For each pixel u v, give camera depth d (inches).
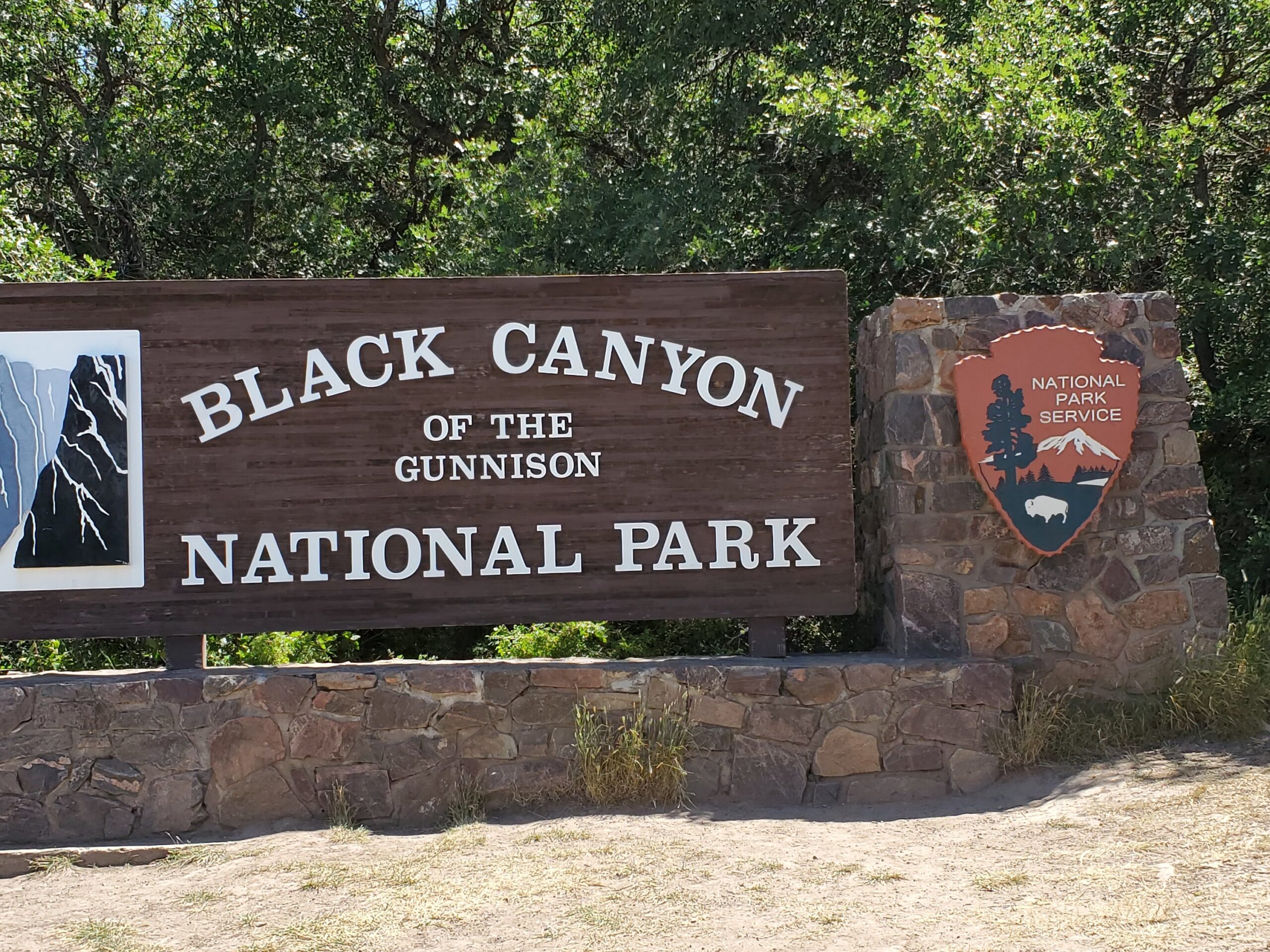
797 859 219.6
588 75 633.6
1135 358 290.5
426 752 267.4
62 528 272.7
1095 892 187.8
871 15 506.0
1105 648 285.0
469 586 277.9
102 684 263.7
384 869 223.6
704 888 204.5
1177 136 428.8
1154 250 444.8
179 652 277.0
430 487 278.2
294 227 611.2
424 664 277.0
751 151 528.4
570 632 364.8
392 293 280.1
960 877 204.5
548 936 185.5
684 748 268.2
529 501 279.7
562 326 281.9
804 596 281.4
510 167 506.9
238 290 277.4
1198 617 286.7
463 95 652.7
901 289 460.8
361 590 276.4
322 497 276.7
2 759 261.1
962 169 428.8
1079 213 434.0
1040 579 286.4
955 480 287.3
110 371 275.3
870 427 322.0
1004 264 428.8
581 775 267.4
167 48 654.5
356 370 278.5
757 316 284.2
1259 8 464.1
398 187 710.5
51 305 275.3
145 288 276.4
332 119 627.5
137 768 263.3
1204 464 458.9
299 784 265.9
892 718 272.8
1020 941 169.9
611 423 281.3
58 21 594.6
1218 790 231.5
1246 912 170.2
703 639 377.4
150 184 594.6
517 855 227.5
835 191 506.6
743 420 282.8
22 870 240.7
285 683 267.1
